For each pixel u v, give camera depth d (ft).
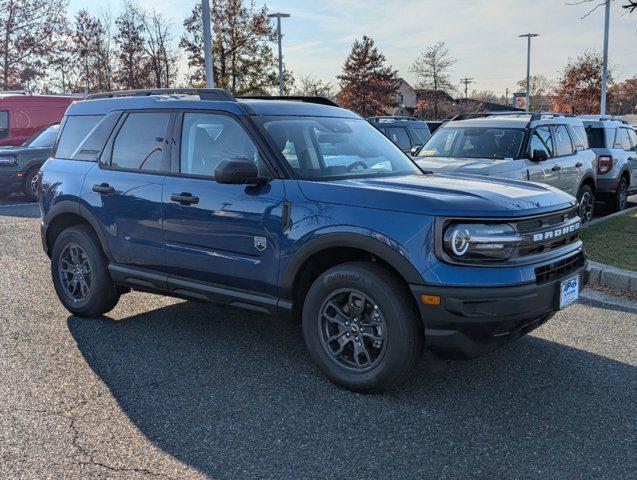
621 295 19.79
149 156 16.31
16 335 16.58
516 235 11.94
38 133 51.01
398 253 11.90
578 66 149.48
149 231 15.90
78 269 18.10
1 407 12.38
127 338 16.40
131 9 105.40
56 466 10.28
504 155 28.02
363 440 11.14
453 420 11.87
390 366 12.34
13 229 32.99
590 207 33.50
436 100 175.52
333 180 13.97
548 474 10.05
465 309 11.46
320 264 13.87
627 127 43.47
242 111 14.76
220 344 15.97
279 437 11.27
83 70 112.78
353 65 159.22
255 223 13.84
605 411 12.22
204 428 11.59
